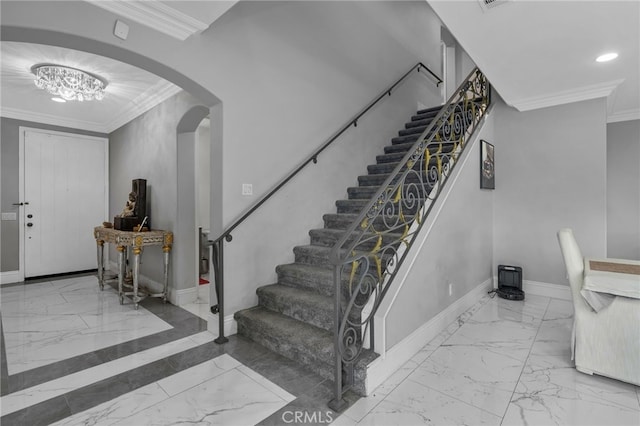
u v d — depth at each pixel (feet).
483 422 5.81
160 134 13.82
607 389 6.83
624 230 16.08
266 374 7.39
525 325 10.32
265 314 9.30
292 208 11.23
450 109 11.26
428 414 6.03
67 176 18.01
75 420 5.87
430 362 7.97
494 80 11.31
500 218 14.52
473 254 12.42
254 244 10.08
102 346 8.89
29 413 6.06
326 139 12.62
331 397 6.53
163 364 7.87
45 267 17.37
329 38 12.85
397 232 10.32
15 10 6.03
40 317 11.21
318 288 9.43
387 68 16.17
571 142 12.94
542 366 7.79
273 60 10.70
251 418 5.90
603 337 7.16
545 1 7.00
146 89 13.15
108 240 13.65
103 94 13.29
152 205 14.47
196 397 6.54
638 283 6.69
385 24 16.07
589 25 7.87
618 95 13.12
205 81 8.91
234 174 9.59
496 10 7.36
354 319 7.66
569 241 7.98
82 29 6.73
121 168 17.66
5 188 16.15
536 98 12.92
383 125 15.79
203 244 18.24
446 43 23.06
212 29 9.07
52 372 7.52
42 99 14.49
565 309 11.84
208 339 9.29
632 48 9.03
